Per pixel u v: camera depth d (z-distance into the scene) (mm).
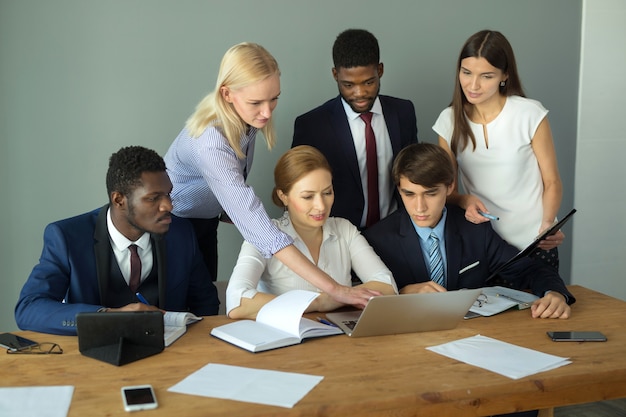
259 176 3588
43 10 3205
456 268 2734
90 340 2043
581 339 2170
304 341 2156
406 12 3656
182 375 1910
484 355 2049
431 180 2576
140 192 2246
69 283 2367
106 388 1831
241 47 2410
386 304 2117
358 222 3088
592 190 4105
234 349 2092
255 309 2326
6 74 3209
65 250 2338
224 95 2445
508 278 2734
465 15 3748
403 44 3680
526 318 2373
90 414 1693
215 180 2473
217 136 2467
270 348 2088
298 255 2408
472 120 2982
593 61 3988
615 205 4160
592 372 1946
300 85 3564
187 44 3389
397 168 2645
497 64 2809
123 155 2270
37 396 1782
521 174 2953
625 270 4246
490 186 2988
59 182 3346
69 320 2174
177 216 2703
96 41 3283
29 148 3285
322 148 3021
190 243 2535
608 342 2166
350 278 2674
